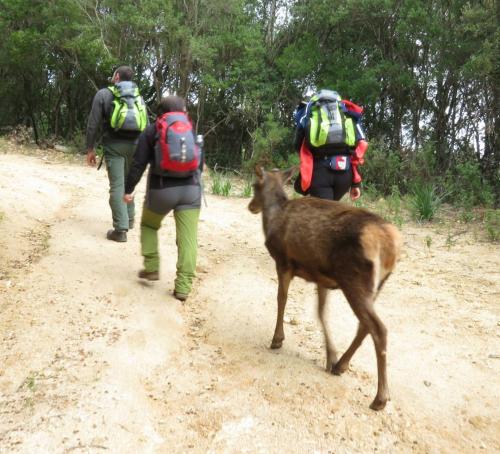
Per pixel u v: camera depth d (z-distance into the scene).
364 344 4.72
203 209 9.13
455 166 11.18
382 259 3.67
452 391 4.11
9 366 4.06
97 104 6.31
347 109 5.81
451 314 5.38
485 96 11.37
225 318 5.10
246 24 13.73
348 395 3.94
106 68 13.31
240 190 11.24
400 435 3.60
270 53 14.23
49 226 7.07
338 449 3.43
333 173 5.75
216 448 3.41
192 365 4.29
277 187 4.50
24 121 16.33
